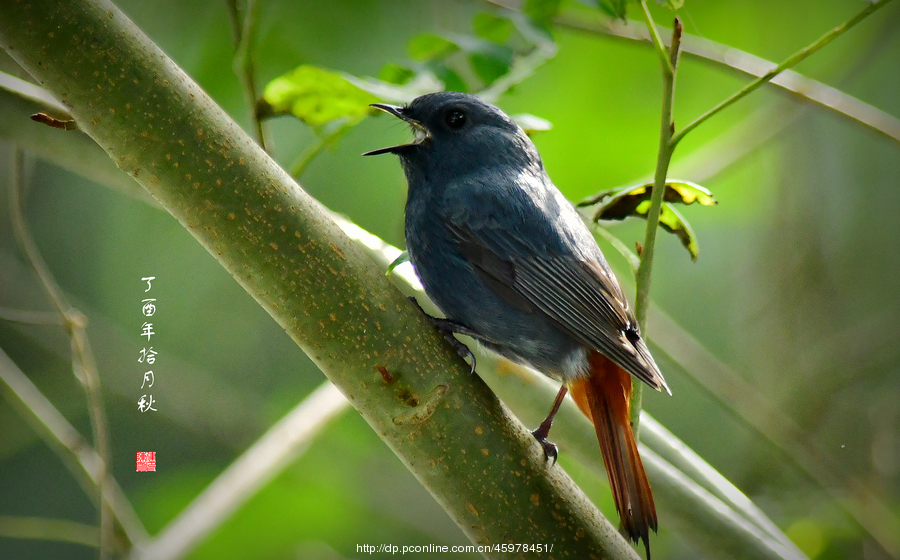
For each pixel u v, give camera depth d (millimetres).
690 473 7301
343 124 6934
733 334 12781
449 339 6164
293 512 10727
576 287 7109
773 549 6746
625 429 6375
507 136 7629
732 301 12875
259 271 4828
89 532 8438
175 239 12188
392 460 11953
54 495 11336
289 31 9844
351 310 4914
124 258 12023
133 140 4625
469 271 7203
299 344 5023
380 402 5012
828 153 12859
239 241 4773
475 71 7938
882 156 12883
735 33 11555
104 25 4547
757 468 11969
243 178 4750
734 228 12781
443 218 7312
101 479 7816
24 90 6977
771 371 12312
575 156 11086
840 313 12727
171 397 11609
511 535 5145
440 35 7840
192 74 9938
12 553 11234
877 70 13344
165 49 10031
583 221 7309
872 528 10422
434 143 7555
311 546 10016
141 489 10977
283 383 12148
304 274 4844
